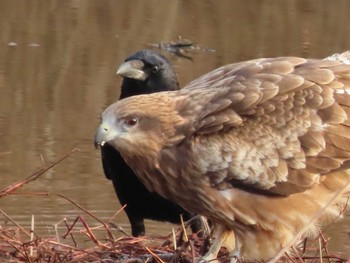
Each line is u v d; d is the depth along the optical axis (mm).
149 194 14000
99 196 16344
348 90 11422
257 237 11625
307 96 11375
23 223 15094
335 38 27453
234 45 26781
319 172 11383
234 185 11430
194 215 13570
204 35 27688
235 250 11750
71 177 17125
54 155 18188
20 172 17344
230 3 30766
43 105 21234
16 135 19266
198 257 11977
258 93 11367
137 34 27812
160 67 14453
